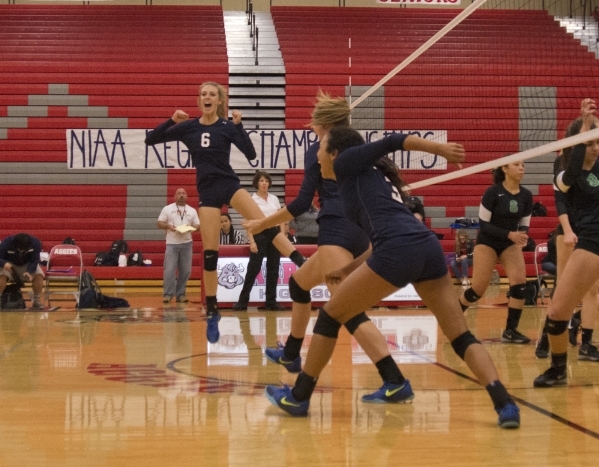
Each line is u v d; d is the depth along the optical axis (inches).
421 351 250.8
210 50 735.1
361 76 706.8
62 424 140.2
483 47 753.6
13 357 235.0
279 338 288.8
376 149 134.4
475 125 657.6
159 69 703.7
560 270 235.8
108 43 737.0
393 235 133.4
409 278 134.0
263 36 773.3
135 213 657.6
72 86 691.4
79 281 447.5
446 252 630.5
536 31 768.9
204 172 235.5
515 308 271.9
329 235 166.9
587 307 230.1
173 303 490.3
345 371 206.5
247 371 205.8
